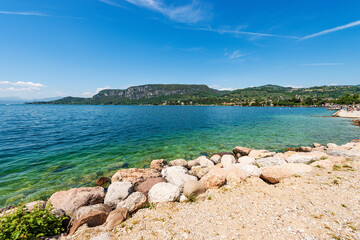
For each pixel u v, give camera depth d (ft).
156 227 20.51
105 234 19.11
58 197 26.14
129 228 20.51
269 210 22.56
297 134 93.56
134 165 48.52
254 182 32.42
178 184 32.17
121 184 30.40
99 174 41.60
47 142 71.61
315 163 37.86
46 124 130.93
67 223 22.30
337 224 18.71
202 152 61.93
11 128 107.14
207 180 31.81
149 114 263.70
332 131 102.47
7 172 41.19
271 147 68.39
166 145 70.64
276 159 42.73
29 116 202.49
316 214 20.80
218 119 181.57
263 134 93.91
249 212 22.47
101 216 22.43
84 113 278.26
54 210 22.13
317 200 23.94
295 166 35.19
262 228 19.07
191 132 100.58
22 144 67.41
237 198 26.58
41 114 240.12
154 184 32.53
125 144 70.95
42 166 45.55
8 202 28.99
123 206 24.88
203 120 171.53
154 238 18.51
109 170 44.19
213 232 19.06
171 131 104.17
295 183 29.96
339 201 23.18
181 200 27.96
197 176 38.27
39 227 18.26
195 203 26.22
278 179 33.04
